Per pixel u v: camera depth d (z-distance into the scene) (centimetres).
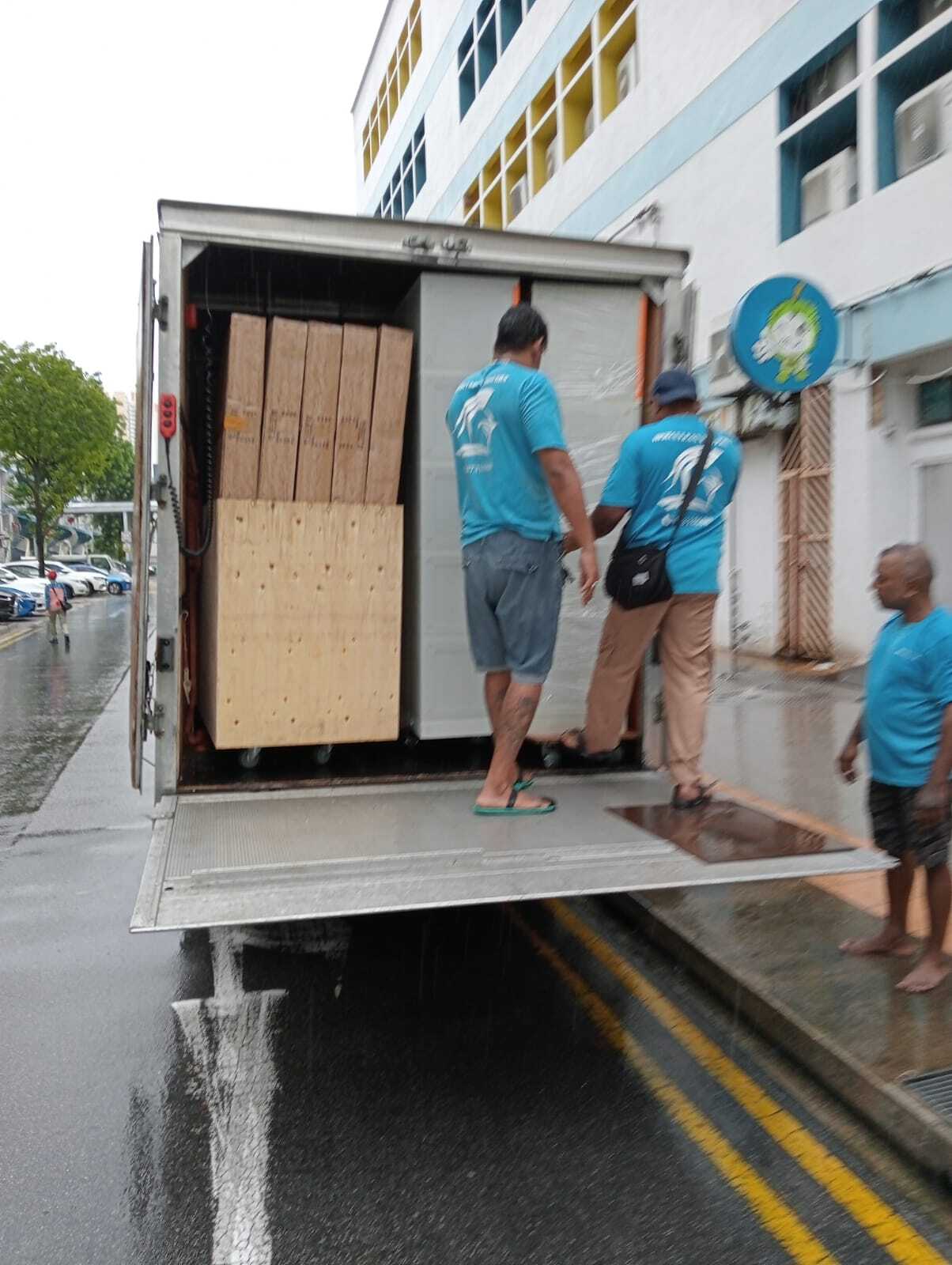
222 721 417
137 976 425
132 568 398
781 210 1081
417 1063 349
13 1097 328
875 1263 251
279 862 330
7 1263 251
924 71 934
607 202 1459
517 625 381
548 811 396
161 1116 316
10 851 609
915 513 997
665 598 395
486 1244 257
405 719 471
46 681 1455
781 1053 347
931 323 904
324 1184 281
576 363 447
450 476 438
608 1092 329
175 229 384
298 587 422
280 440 418
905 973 373
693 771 410
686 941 411
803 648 1113
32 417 3534
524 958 441
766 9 1080
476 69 2039
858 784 620
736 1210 270
